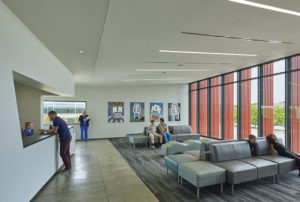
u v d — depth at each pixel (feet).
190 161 12.52
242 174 10.66
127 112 33.01
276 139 14.60
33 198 10.20
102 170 14.88
